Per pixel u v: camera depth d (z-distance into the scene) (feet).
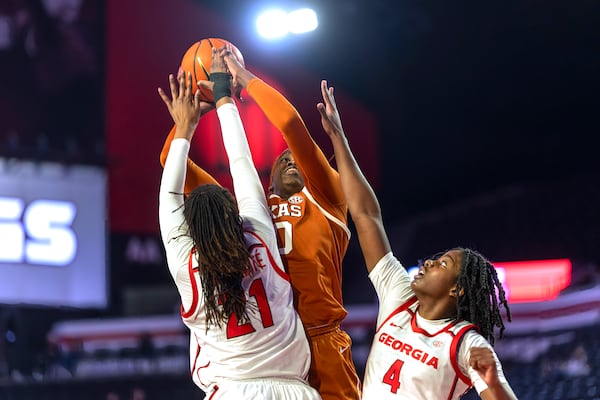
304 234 11.37
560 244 60.54
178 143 11.08
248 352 10.09
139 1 54.19
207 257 10.01
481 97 62.85
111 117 52.49
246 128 49.19
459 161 67.92
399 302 10.77
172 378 36.40
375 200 11.39
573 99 61.82
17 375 38.88
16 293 48.32
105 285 51.37
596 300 45.09
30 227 49.26
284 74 58.49
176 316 46.80
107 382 35.60
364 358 41.32
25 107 49.34
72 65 51.29
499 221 65.41
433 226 67.67
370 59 61.16
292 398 10.10
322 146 59.57
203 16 56.65
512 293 56.24
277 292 10.38
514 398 9.23
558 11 53.52
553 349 42.86
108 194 52.24
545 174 68.95
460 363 10.03
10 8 49.26
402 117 65.31
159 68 54.75
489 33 56.85
